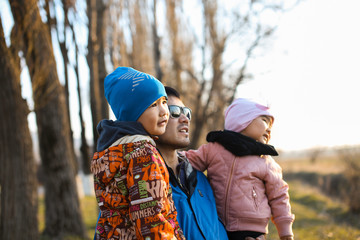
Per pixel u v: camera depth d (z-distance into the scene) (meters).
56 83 6.82
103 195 1.56
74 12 7.75
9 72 5.30
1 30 5.18
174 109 1.81
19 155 5.51
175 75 14.73
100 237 1.59
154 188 1.43
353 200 11.20
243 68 13.38
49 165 7.21
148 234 1.37
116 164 1.51
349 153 12.37
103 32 7.99
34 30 6.10
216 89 13.80
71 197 7.36
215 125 14.54
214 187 2.00
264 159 2.03
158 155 1.55
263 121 2.08
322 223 9.80
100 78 7.64
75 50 8.78
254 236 1.87
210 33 13.77
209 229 1.70
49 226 7.27
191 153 2.15
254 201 1.91
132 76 1.66
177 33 14.87
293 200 16.22
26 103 5.59
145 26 13.40
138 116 1.62
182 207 1.66
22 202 5.51
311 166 26.11
